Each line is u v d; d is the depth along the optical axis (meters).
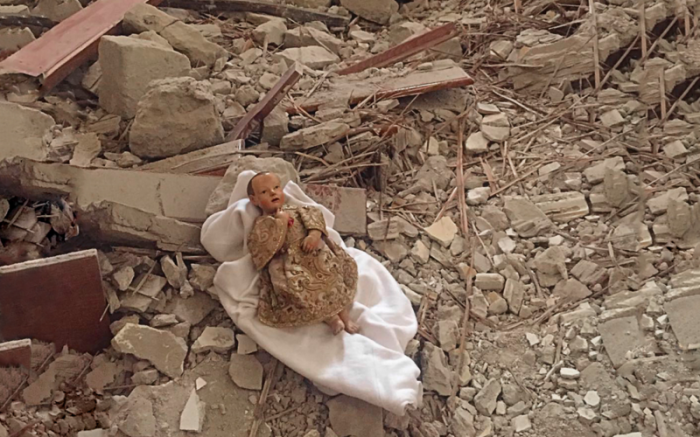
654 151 4.79
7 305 3.20
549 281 3.96
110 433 3.04
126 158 4.13
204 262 3.58
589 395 3.38
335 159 4.41
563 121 5.08
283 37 5.71
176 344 3.30
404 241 4.09
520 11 6.08
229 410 3.16
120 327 3.35
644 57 5.39
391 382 3.09
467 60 5.64
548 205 4.37
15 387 3.15
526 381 3.48
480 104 5.14
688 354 3.44
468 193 4.46
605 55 5.38
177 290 3.50
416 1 6.51
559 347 3.60
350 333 3.28
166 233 3.59
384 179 4.44
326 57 5.43
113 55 4.39
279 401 3.21
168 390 3.19
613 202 4.38
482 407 3.38
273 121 4.42
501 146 4.85
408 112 4.94
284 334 3.23
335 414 3.14
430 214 4.31
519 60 5.48
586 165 4.66
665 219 4.23
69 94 4.69
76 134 4.30
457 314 3.75
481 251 4.10
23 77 4.55
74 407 3.17
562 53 5.39
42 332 3.29
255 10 6.00
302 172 4.27
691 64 5.22
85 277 3.26
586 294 3.87
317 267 3.23
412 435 3.24
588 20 5.58
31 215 3.68
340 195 3.94
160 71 4.50
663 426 3.24
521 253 4.11
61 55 4.70
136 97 4.44
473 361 3.58
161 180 3.72
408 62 5.49
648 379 3.40
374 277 3.53
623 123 4.99
